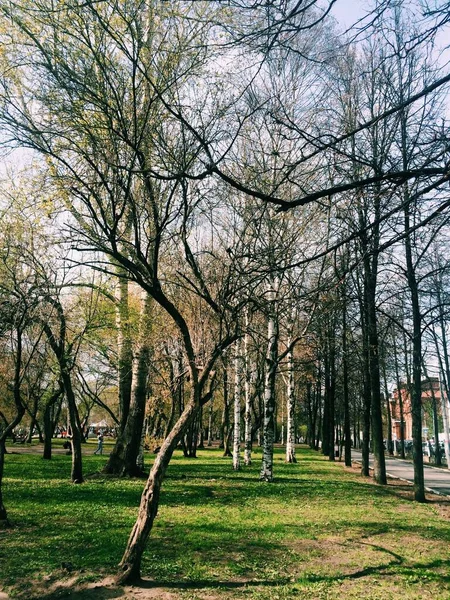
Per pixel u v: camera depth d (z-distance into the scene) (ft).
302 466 99.91
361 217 25.64
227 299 28.25
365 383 84.53
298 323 72.43
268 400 68.95
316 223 47.83
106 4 22.25
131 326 62.03
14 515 40.52
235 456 85.97
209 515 41.96
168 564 27.63
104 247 26.89
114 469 68.74
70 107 25.55
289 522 39.52
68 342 56.39
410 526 39.19
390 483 72.95
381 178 14.88
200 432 176.76
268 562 28.66
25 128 26.48
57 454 124.98
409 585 25.13
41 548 30.60
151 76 25.26
